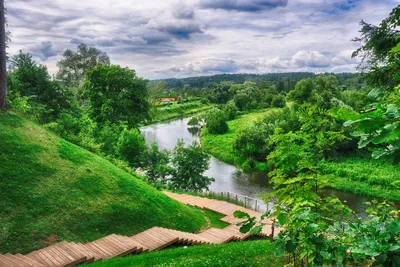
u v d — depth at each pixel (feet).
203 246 33.68
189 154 91.04
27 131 53.62
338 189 96.37
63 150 53.47
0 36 54.29
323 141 18.13
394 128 6.54
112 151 89.15
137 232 43.73
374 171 104.63
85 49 191.93
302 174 16.84
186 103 370.12
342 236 11.60
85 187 46.65
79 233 38.68
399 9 32.42
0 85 55.52
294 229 11.63
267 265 25.53
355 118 6.84
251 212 63.26
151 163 90.74
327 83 185.26
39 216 38.17
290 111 147.54
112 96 123.65
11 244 33.22
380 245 8.43
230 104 256.73
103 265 27.66
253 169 126.31
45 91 111.34
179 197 73.56
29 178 42.93
